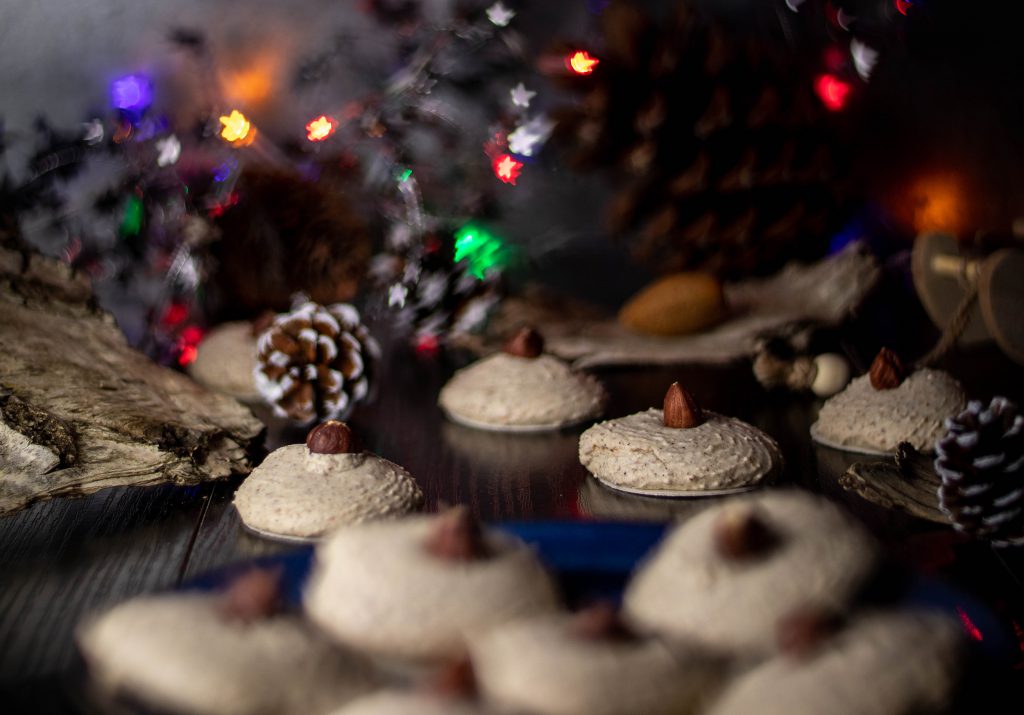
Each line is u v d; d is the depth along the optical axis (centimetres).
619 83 66
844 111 67
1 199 66
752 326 68
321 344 58
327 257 66
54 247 73
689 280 69
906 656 30
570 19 83
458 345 72
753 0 82
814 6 79
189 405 53
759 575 33
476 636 33
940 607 33
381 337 76
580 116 69
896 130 79
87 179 74
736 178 66
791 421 59
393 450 56
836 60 72
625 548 37
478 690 30
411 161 74
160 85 77
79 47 75
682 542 35
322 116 73
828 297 69
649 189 68
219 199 65
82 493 48
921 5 79
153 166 67
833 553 34
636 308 70
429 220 72
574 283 86
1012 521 44
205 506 49
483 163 77
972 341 68
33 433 48
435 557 34
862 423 54
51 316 54
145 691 31
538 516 49
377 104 74
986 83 80
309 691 32
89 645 33
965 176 80
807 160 66
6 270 55
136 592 43
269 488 47
